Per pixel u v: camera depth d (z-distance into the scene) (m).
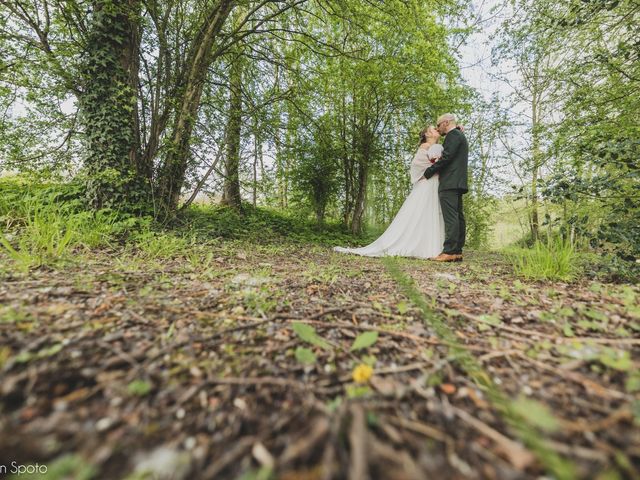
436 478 0.53
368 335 1.04
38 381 0.77
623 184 2.43
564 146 4.34
